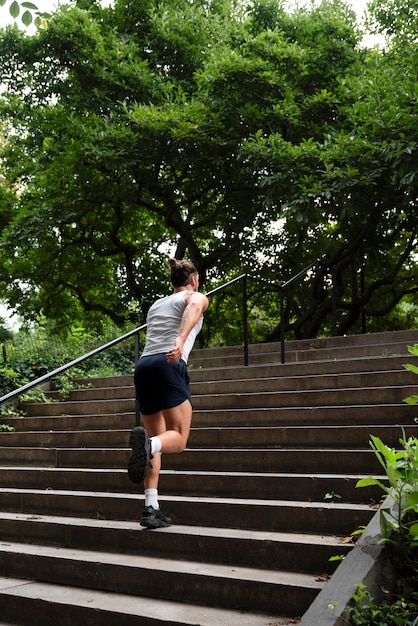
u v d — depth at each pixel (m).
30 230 15.46
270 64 14.03
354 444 5.13
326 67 15.00
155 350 4.52
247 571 3.78
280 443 5.49
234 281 7.86
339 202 12.62
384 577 3.33
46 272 17.56
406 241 17.30
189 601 3.74
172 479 5.07
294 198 12.34
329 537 3.92
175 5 17.30
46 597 3.93
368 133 12.16
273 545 3.84
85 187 15.73
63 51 15.41
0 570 4.58
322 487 4.45
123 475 5.43
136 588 3.95
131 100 15.94
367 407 5.55
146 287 18.56
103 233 18.08
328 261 15.49
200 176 15.59
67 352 10.60
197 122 13.86
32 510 5.39
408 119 11.39
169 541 4.22
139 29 17.09
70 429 7.61
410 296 18.55
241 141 14.23
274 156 12.70
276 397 6.45
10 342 10.53
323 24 15.69
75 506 5.14
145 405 4.50
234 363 9.22
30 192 17.73
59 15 15.18
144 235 18.91
